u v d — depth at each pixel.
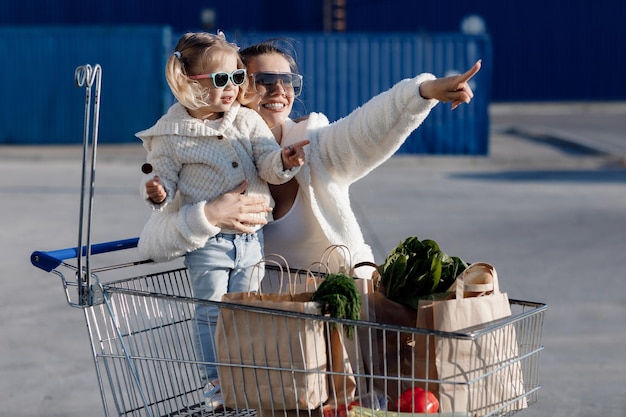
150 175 3.82
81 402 5.98
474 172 19.62
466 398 3.26
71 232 11.66
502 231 11.91
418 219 12.83
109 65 23.62
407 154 22.33
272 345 3.35
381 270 3.70
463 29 35.91
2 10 34.31
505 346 3.37
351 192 15.68
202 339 3.82
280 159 3.83
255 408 3.40
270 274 4.17
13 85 23.77
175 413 3.65
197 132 3.83
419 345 3.35
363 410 3.30
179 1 35.62
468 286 3.40
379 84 22.70
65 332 7.41
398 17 39.16
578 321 7.88
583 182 17.53
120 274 8.72
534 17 39.56
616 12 39.47
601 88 39.75
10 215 12.94
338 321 3.27
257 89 4.26
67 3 34.66
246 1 36.47
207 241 3.86
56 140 23.91
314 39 22.59
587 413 5.86
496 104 39.56
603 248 10.84
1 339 7.24
